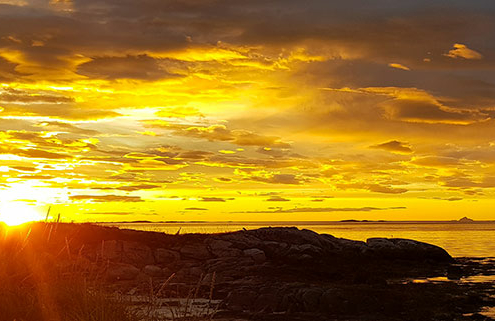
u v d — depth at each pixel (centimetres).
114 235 3488
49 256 1052
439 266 4172
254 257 3603
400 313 2162
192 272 3075
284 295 2241
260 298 2228
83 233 3309
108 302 909
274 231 4209
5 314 899
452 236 12100
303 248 3947
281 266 3378
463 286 2902
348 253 4181
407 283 3100
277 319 2012
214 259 3441
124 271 2884
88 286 1010
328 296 2219
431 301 2392
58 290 962
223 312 2078
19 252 1038
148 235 3684
